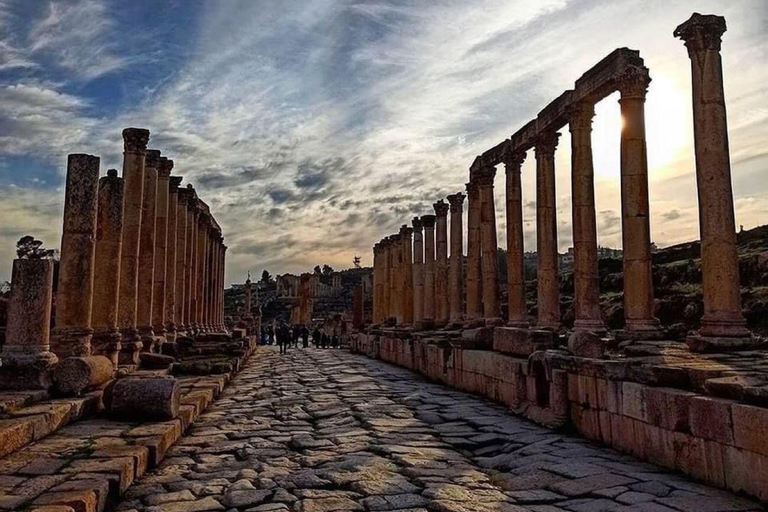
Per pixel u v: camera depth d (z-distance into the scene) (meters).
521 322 22.81
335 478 8.73
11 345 11.60
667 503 7.41
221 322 51.38
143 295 22.42
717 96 14.07
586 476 8.77
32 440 9.44
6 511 6.10
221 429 12.80
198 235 39.69
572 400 12.39
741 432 7.76
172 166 26.50
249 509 7.29
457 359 20.69
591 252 18.41
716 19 14.13
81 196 14.43
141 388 11.70
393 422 13.70
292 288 118.69
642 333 15.84
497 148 25.05
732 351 13.11
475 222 28.19
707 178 13.97
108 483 7.32
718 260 13.68
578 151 18.77
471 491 8.12
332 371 28.11
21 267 11.77
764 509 7.18
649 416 9.68
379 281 52.41
